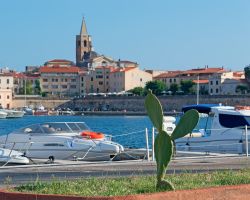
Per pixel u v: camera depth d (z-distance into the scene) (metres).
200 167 25.88
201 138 41.81
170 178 18.50
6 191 14.28
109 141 37.59
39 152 37.09
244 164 27.30
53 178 21.17
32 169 25.94
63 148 36.72
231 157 31.28
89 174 23.55
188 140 42.09
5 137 38.09
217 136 41.38
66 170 25.41
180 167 25.94
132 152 37.09
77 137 37.19
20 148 37.53
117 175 22.59
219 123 42.12
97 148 36.06
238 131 40.69
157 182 15.52
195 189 14.00
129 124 151.50
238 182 17.27
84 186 16.56
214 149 41.41
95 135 37.69
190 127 15.26
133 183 17.31
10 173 24.50
